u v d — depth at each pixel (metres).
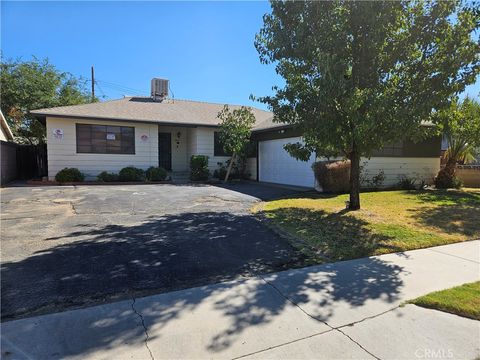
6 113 18.66
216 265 4.36
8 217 7.00
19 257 4.43
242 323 2.86
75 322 2.80
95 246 4.99
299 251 5.04
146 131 15.71
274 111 7.34
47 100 19.27
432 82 5.89
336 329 2.79
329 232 6.10
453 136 13.08
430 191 12.41
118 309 3.06
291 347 2.52
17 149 16.39
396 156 13.89
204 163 16.17
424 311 3.12
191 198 10.18
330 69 5.74
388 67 6.44
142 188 12.75
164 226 6.39
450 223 6.80
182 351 2.43
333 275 4.04
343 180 11.77
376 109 5.79
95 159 14.79
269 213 7.76
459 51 5.69
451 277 3.97
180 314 2.99
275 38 6.63
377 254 4.93
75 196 10.17
